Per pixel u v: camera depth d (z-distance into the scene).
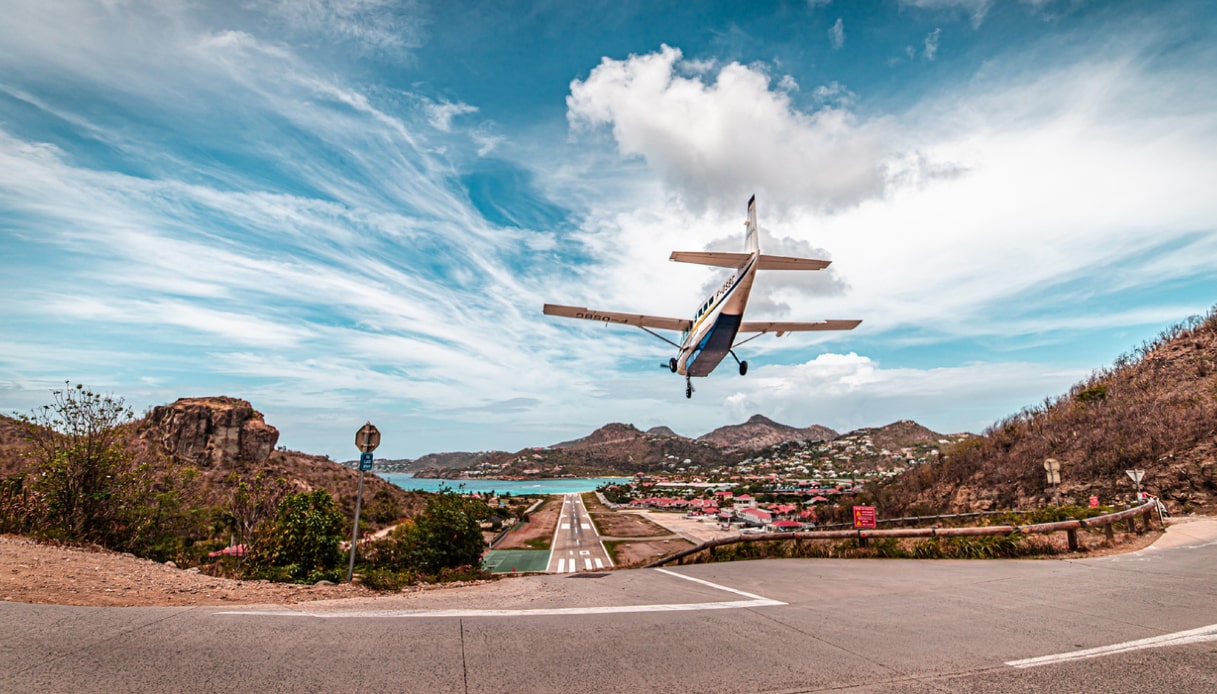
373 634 5.12
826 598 7.30
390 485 87.31
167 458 15.21
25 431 12.92
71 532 12.39
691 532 81.50
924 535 12.99
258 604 7.11
